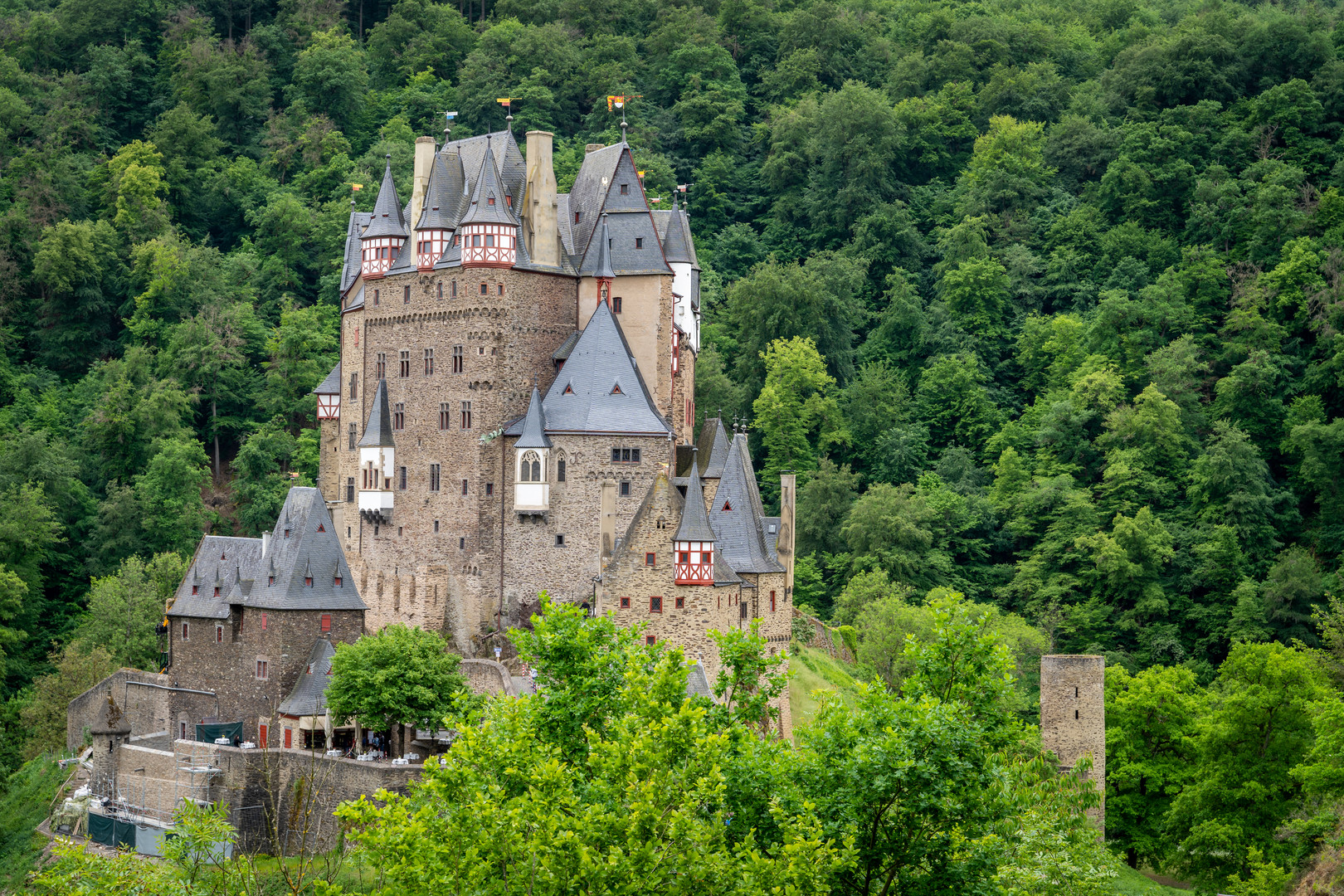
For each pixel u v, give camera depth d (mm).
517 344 149625
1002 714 77688
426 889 63500
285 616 138000
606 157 158625
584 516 144500
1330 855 115562
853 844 67688
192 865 72000
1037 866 83500
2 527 191625
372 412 156875
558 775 65875
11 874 124688
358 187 195125
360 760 121875
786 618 145375
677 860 63594
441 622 149125
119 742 134500
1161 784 145000
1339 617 181125
